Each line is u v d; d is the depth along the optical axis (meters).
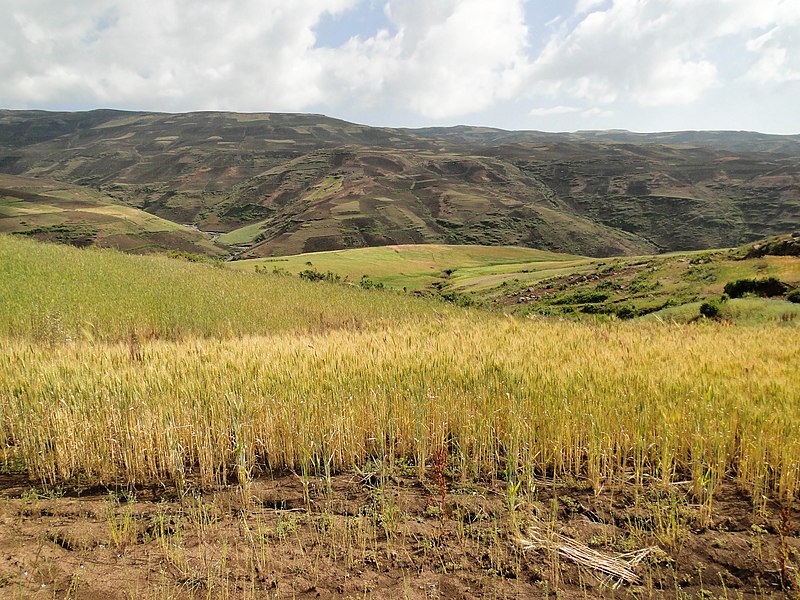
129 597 3.51
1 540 4.26
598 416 5.52
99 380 6.96
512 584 3.69
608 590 3.61
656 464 5.31
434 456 5.70
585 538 4.22
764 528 4.26
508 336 10.88
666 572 3.79
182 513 4.75
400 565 3.93
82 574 3.77
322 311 24.48
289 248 167.50
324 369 7.31
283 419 5.92
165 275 29.80
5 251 29.94
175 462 5.47
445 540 4.24
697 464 4.84
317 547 4.17
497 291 60.75
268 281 34.38
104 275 26.53
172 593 3.55
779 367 7.47
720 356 8.46
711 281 37.66
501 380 6.74
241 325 19.59
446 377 6.84
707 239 195.75
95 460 5.71
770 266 35.91
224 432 5.85
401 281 80.31
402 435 6.01
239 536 4.34
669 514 4.36
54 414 6.04
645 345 9.86
